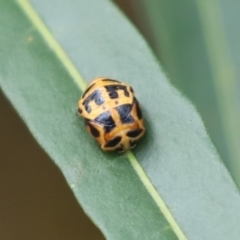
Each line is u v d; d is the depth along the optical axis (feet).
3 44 0.41
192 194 0.39
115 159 0.40
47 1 0.42
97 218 0.39
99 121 0.40
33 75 0.41
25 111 0.41
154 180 0.40
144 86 0.41
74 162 0.40
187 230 0.39
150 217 0.39
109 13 0.41
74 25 0.41
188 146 0.40
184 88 0.42
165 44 0.42
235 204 0.39
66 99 0.41
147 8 0.42
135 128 0.40
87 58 0.41
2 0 0.42
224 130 0.42
